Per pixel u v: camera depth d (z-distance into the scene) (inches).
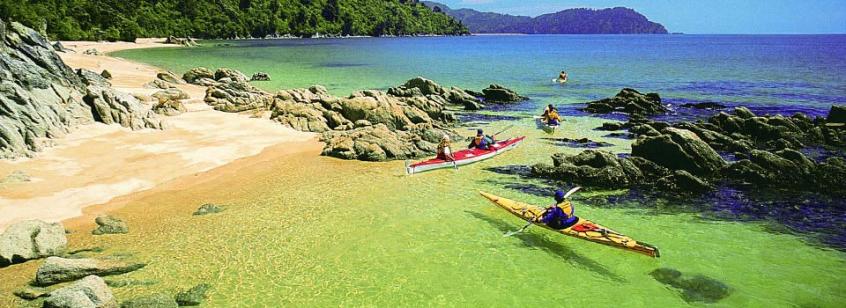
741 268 581.3
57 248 604.1
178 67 3026.6
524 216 711.7
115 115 1173.1
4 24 1098.7
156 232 673.0
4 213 703.7
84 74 1594.5
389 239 658.8
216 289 530.9
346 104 1374.3
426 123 1368.1
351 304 506.3
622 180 866.1
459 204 789.2
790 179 845.8
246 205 778.8
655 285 546.3
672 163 916.0
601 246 635.5
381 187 872.3
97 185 833.5
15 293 512.7
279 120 1362.0
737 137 1141.7
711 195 813.9
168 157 1007.6
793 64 3550.7
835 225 699.4
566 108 1710.1
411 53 5216.5
